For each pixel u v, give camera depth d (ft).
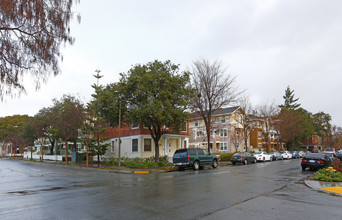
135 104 80.74
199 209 23.67
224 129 161.99
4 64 30.71
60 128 90.99
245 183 42.50
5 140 185.37
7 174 63.16
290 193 33.19
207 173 61.11
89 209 23.56
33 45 30.63
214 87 95.30
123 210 23.18
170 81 74.13
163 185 39.73
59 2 31.01
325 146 253.65
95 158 123.65
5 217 20.90
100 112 79.71
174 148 108.17
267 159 119.96
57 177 54.85
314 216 21.57
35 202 26.81
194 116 163.73
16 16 28.12
